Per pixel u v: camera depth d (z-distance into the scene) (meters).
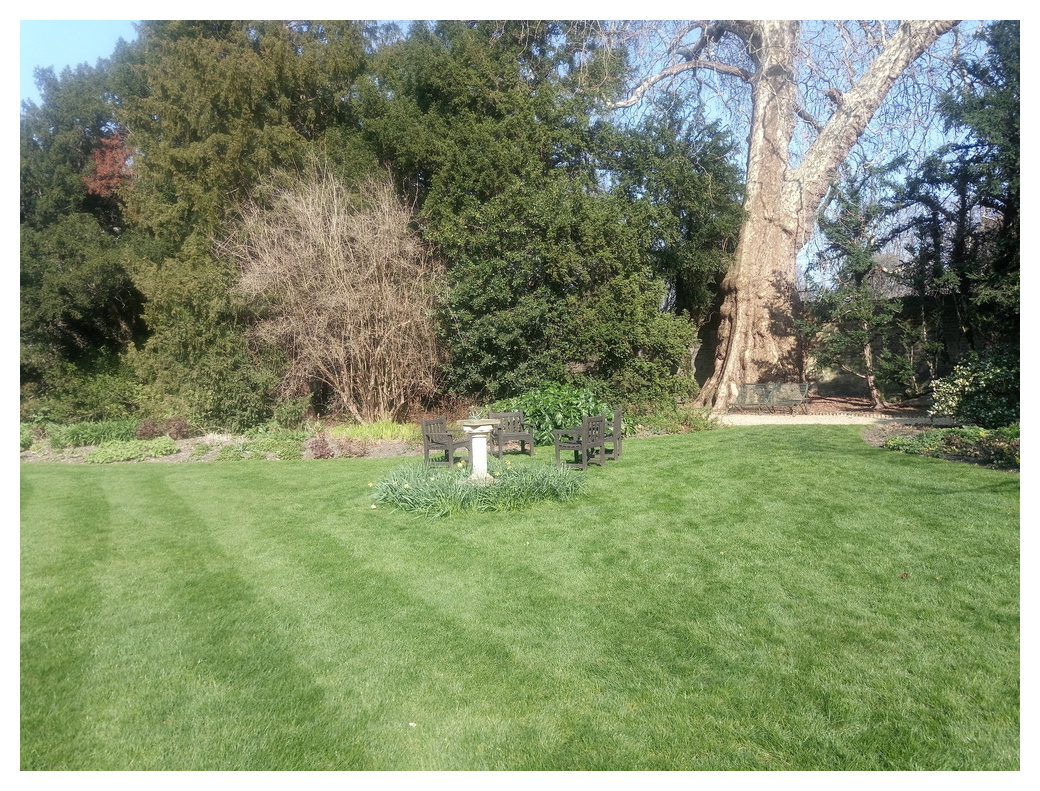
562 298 13.73
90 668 3.42
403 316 13.17
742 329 17.45
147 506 7.10
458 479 6.66
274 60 16.72
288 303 13.34
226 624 3.92
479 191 14.88
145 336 20.20
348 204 14.20
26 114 22.27
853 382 18.66
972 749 2.64
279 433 12.04
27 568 5.01
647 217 14.52
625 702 3.02
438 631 3.75
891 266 18.70
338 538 5.58
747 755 2.65
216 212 16.52
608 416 11.03
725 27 17.70
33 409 15.20
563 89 16.02
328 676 3.30
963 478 6.76
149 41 20.34
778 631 3.62
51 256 18.53
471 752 2.70
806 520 5.57
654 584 4.33
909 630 3.58
